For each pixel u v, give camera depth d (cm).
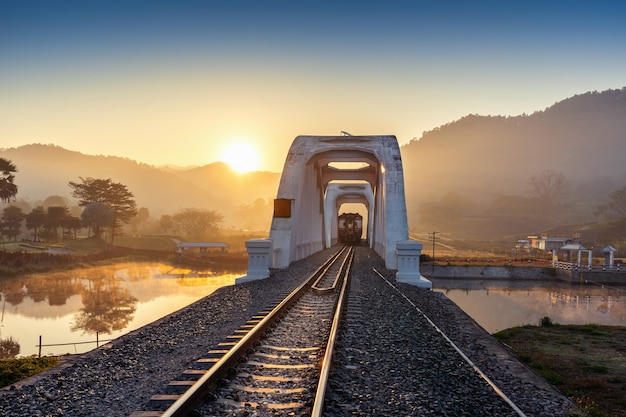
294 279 2231
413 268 2341
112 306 4484
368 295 1692
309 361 808
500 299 4234
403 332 1105
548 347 1533
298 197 3091
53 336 3259
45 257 7194
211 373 648
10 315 4000
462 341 1123
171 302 4747
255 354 837
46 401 638
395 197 3020
